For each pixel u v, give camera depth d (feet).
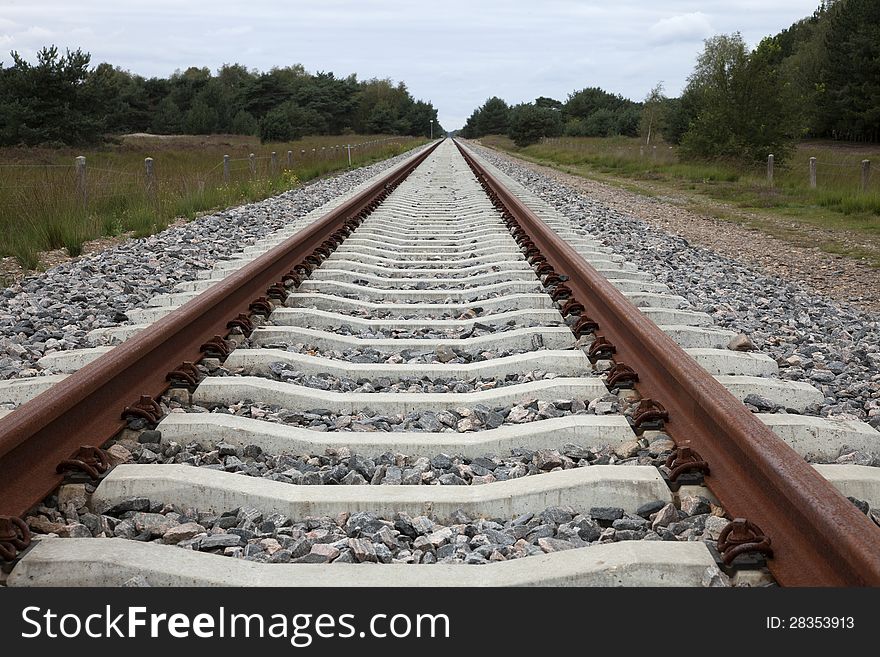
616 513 9.87
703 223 49.70
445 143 328.90
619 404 13.21
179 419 12.02
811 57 199.82
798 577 7.50
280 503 10.02
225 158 62.64
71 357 15.89
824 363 17.48
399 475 11.03
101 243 36.04
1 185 40.42
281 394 13.60
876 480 10.59
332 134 343.26
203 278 25.58
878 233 44.86
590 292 18.95
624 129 273.33
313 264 25.36
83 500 9.93
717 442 10.32
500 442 11.90
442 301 22.04
